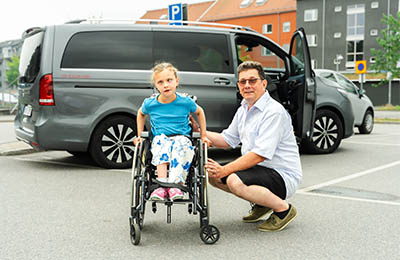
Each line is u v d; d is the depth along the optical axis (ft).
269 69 25.29
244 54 24.84
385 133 43.06
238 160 12.18
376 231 12.58
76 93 21.84
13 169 22.85
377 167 22.99
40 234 12.46
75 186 18.70
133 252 11.02
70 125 21.80
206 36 24.02
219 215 14.37
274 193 12.49
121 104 22.30
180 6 33.78
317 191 17.74
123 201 16.19
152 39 23.17
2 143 31.78
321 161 25.08
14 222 13.61
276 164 12.62
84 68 22.04
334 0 151.74
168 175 13.03
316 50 156.46
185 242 11.76
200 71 23.54
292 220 12.81
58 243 11.71
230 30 24.57
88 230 12.82
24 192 17.63
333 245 11.44
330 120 27.96
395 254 10.77
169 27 23.56
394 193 17.28
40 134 21.63
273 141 12.13
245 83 12.43
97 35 22.50
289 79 24.23
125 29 22.94
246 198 12.25
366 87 124.88
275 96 24.06
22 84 23.94
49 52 21.84
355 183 19.20
